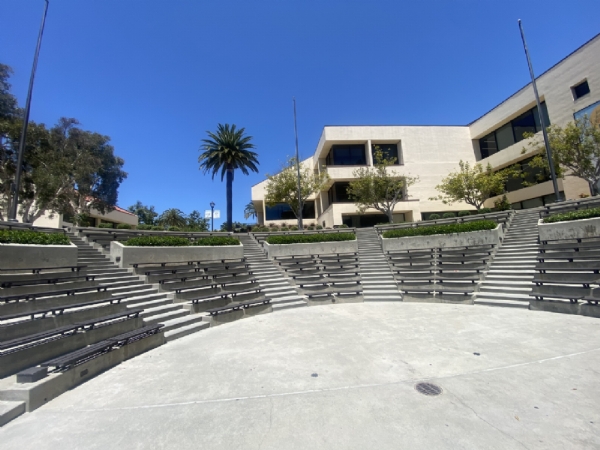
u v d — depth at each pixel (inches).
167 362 224.2
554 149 696.4
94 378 196.2
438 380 178.7
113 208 1238.3
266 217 1400.1
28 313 210.8
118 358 222.2
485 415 140.1
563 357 204.1
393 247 624.4
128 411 154.0
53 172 871.1
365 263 586.6
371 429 132.3
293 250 631.2
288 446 122.3
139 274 408.8
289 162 1146.0
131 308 305.4
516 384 169.2
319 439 126.3
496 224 535.5
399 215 1210.0
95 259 407.5
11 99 806.5
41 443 128.0
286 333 295.1
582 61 800.3
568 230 438.9
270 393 170.4
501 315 327.9
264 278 510.6
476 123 1218.6
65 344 207.2
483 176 920.9
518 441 120.3
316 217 1373.0
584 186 800.9
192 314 345.7
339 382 181.5
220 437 129.9
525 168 1024.2
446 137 1236.5
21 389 155.2
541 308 338.3
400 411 146.4
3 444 127.3
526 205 1016.9
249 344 263.7
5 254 293.7
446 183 1026.1
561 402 148.6
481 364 199.2
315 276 529.0
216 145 1122.7
